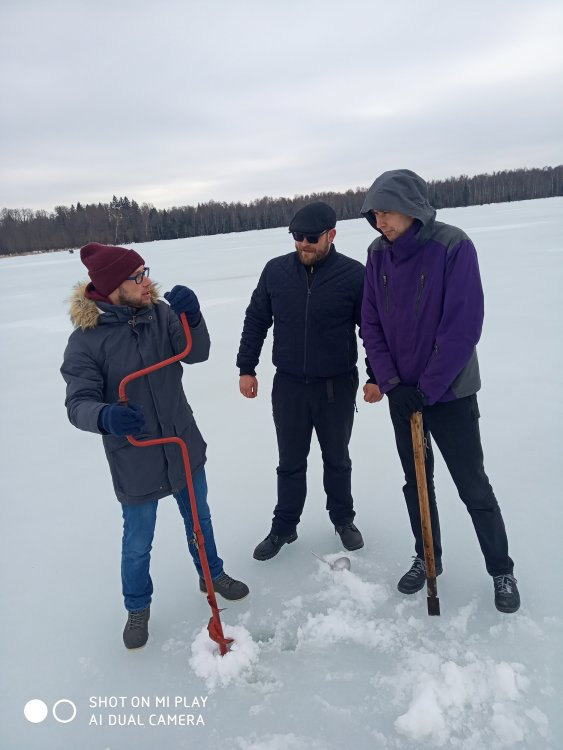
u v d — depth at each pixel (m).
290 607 2.31
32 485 3.63
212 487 3.36
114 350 2.01
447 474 3.24
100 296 2.00
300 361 2.51
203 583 2.38
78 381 1.96
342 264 2.47
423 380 2.01
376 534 2.75
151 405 2.07
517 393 4.35
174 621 2.29
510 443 3.51
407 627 2.13
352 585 2.37
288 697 1.89
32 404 5.44
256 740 1.75
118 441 2.04
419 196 1.96
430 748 1.67
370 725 1.76
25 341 8.46
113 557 2.75
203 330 2.06
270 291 2.58
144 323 2.07
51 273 22.69
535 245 14.97
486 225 25.58
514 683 1.82
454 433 2.08
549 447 3.39
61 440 4.41
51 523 3.11
